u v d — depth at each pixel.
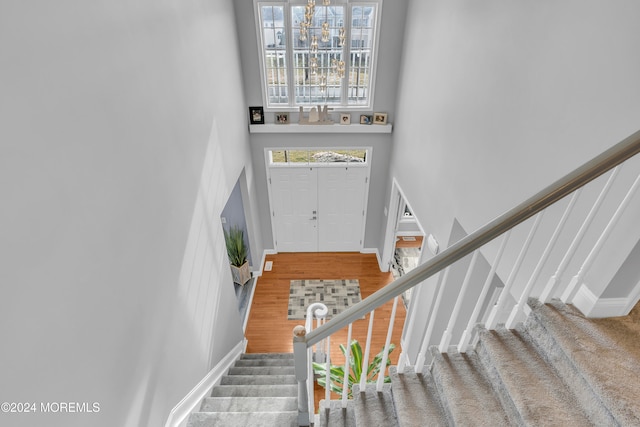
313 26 4.68
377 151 5.51
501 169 2.48
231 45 4.13
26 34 1.16
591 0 1.68
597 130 1.69
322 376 3.42
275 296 5.54
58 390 1.27
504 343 1.84
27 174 1.15
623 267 1.62
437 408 1.89
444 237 3.41
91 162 1.49
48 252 1.23
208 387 3.00
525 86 2.19
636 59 1.48
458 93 3.06
